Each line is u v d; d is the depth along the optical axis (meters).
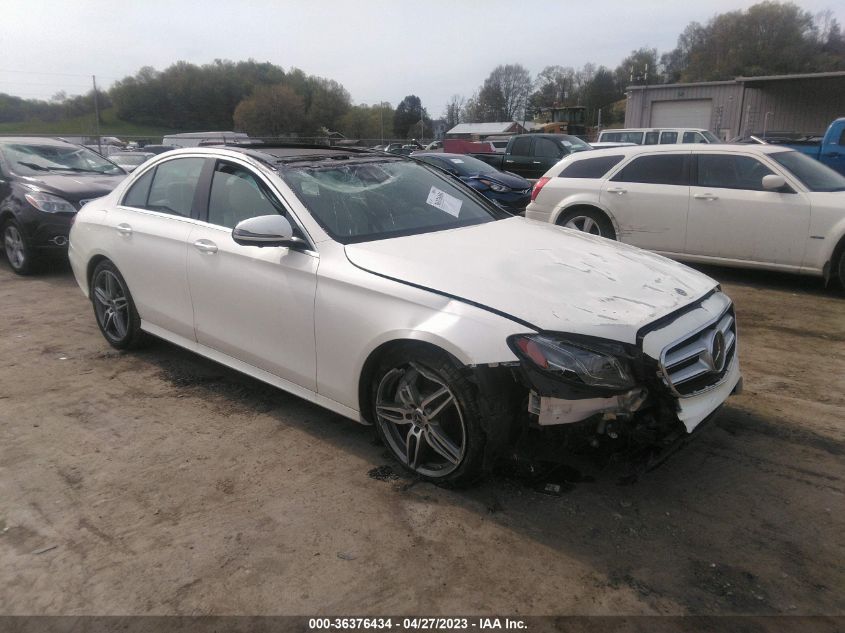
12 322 6.00
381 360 3.23
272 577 2.62
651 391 2.78
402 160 4.57
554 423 2.71
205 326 4.17
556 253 3.51
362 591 2.55
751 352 5.19
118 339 5.11
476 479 3.09
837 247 6.74
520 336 2.74
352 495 3.17
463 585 2.57
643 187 7.80
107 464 3.48
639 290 3.12
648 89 31.58
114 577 2.63
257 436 3.77
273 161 3.98
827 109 27.06
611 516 2.99
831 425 3.84
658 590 2.54
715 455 3.52
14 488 3.26
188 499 3.16
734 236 7.25
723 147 7.48
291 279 3.53
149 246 4.47
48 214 7.64
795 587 2.55
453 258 3.30
